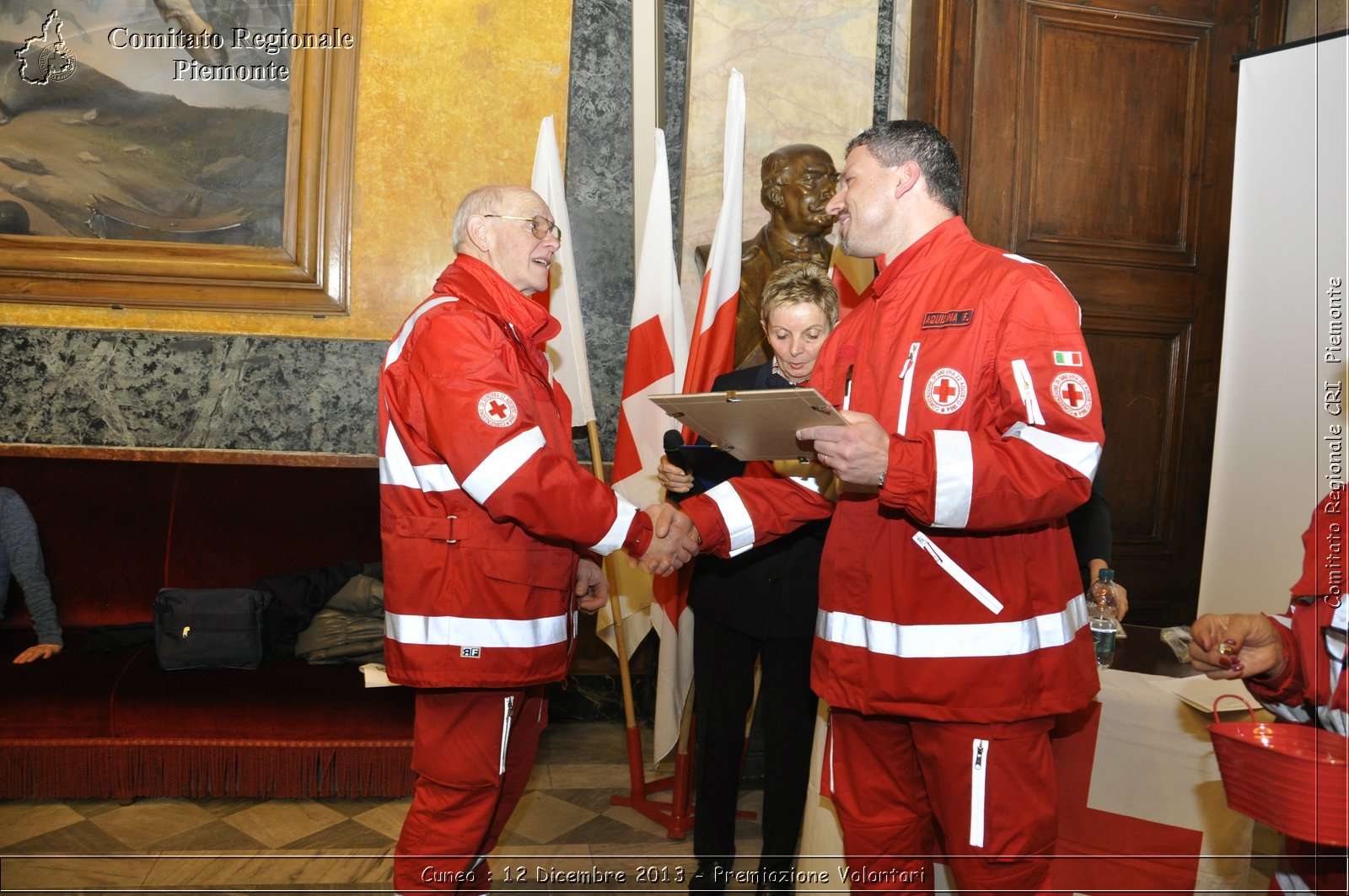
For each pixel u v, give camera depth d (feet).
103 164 10.99
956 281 5.12
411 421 5.78
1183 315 12.99
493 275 6.29
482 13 11.48
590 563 7.21
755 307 9.85
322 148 11.20
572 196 11.75
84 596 10.55
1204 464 13.15
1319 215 10.81
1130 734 6.18
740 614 7.12
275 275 11.16
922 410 4.99
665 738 9.04
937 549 4.89
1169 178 12.94
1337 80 10.75
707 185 11.99
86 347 10.96
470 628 5.77
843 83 12.15
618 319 11.89
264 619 9.82
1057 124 12.57
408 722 9.23
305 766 9.11
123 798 9.02
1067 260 12.66
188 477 11.00
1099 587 7.52
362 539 11.05
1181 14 12.79
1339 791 4.09
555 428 6.41
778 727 7.04
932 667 4.85
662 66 11.64
